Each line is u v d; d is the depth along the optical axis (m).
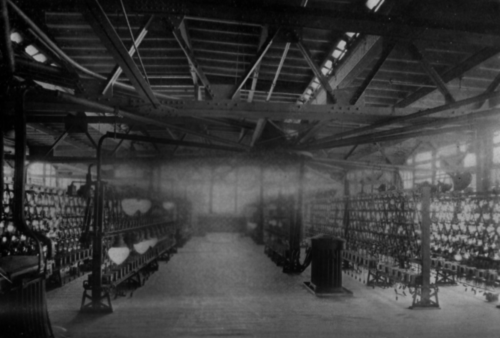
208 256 14.21
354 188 17.34
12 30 5.75
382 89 8.66
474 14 5.36
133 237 8.37
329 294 7.98
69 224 9.73
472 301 7.74
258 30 6.61
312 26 4.40
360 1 5.50
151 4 4.23
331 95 5.84
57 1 4.12
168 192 17.19
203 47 7.52
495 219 8.02
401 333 5.72
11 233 7.21
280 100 10.60
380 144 13.65
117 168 17.75
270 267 11.84
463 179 8.62
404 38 4.62
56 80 5.57
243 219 23.50
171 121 7.71
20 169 4.58
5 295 4.35
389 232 9.52
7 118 6.20
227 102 5.75
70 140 13.20
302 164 10.95
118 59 4.66
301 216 10.97
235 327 5.91
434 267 8.84
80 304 7.20
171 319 6.30
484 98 5.52
